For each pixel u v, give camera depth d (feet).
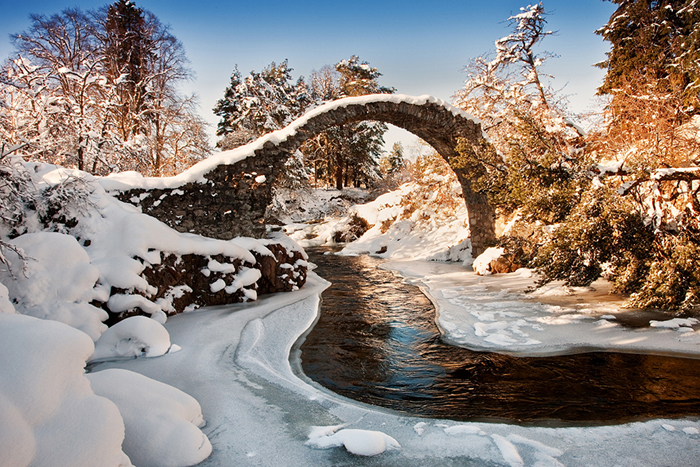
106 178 33.71
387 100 48.26
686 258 25.89
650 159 28.78
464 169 53.78
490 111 60.34
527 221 35.14
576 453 12.50
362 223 93.97
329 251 81.71
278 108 99.86
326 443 12.62
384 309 34.65
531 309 30.91
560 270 29.86
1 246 22.15
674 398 17.16
